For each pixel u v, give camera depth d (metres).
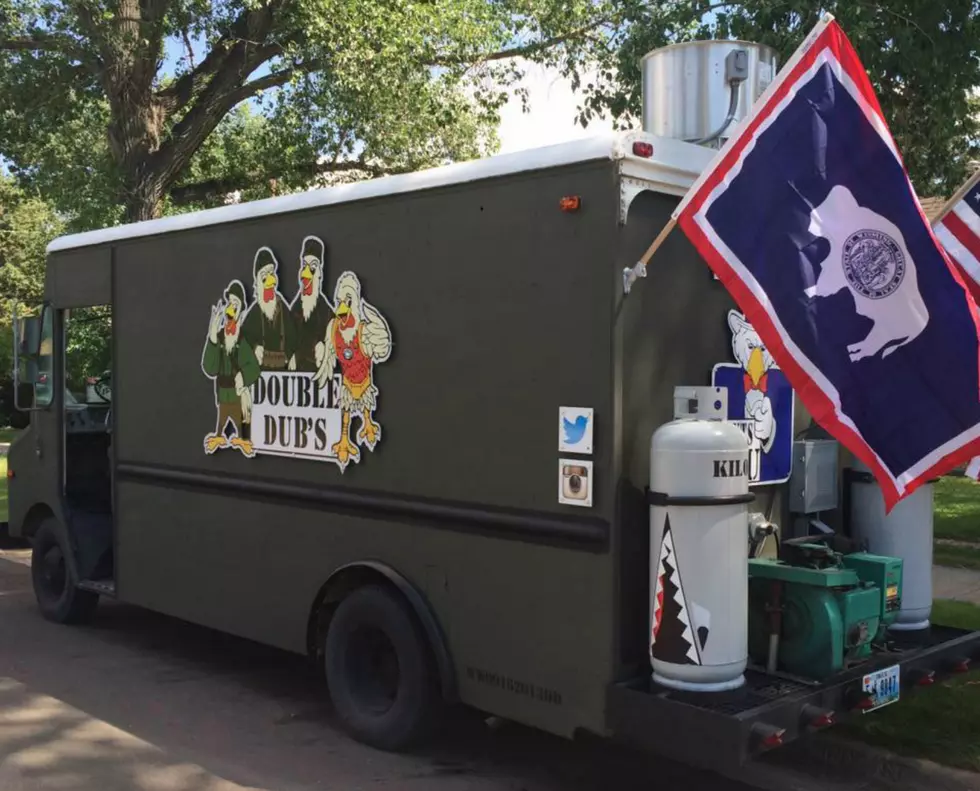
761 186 3.46
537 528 3.73
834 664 3.59
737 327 3.99
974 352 3.58
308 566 4.78
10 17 13.58
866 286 3.57
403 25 12.73
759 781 4.08
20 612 7.29
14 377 6.95
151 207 14.47
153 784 4.05
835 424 3.47
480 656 3.97
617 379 3.49
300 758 4.35
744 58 4.11
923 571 4.28
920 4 6.89
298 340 4.80
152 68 14.08
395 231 4.29
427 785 4.05
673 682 3.36
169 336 5.66
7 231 31.05
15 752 4.41
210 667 5.82
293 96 14.53
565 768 4.26
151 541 5.85
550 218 3.67
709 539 3.33
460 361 4.03
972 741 4.33
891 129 7.71
